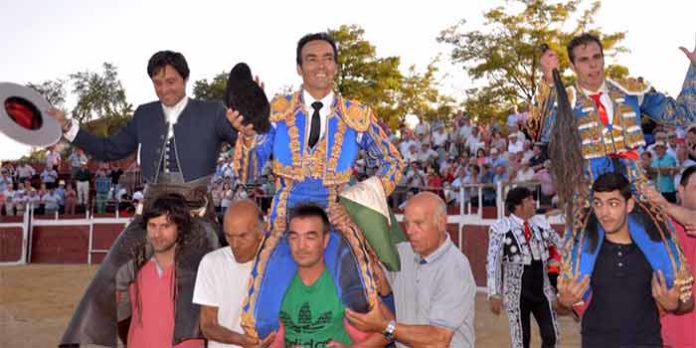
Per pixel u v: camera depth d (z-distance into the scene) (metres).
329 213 3.22
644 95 3.50
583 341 3.16
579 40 3.45
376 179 3.30
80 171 19.61
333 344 3.08
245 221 3.28
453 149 16.44
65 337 3.62
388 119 35.41
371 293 3.06
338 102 3.36
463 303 3.30
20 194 19.91
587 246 3.13
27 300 11.07
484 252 11.43
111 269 3.69
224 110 3.81
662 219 3.14
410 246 3.51
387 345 3.37
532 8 29.95
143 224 3.63
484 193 12.40
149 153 3.84
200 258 3.60
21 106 3.70
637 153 3.43
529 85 30.33
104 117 48.06
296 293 3.12
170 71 3.74
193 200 3.77
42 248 19.27
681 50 3.47
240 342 3.29
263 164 3.38
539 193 10.45
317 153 3.27
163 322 3.55
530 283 5.14
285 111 3.32
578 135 3.22
